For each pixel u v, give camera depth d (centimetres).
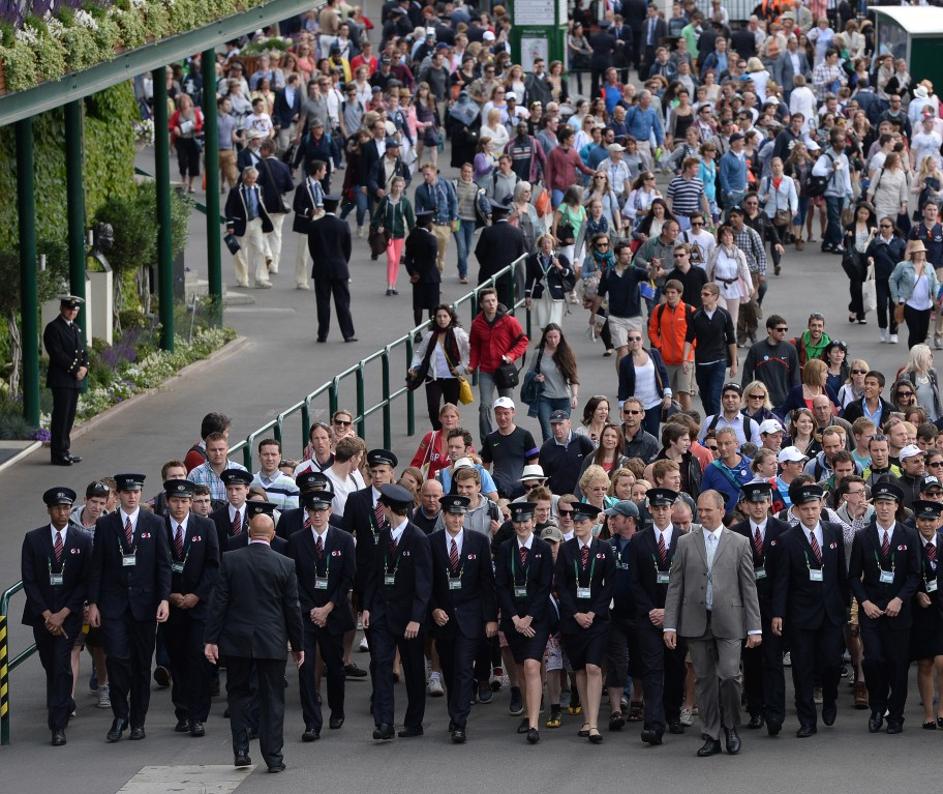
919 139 11369
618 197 10131
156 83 8206
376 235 9488
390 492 4681
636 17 15175
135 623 4644
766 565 4675
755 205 9144
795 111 12262
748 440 6009
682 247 7581
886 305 8556
